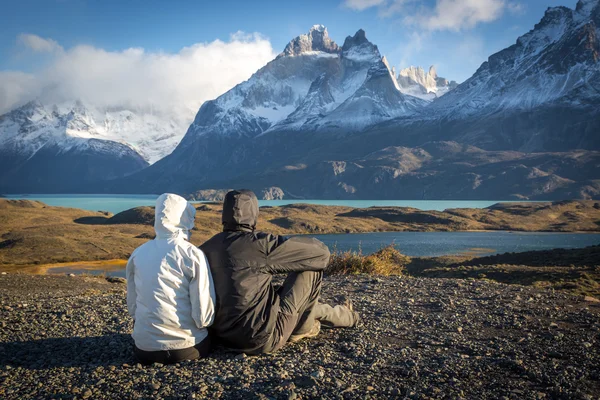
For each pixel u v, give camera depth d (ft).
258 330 13.82
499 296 26.27
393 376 13.33
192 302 13.43
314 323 17.04
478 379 13.11
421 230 472.85
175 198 13.96
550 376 13.16
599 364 14.42
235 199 14.16
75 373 13.70
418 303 24.47
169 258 13.42
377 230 464.65
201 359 14.19
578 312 21.90
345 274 42.14
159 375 13.02
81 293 34.58
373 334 17.95
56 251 216.13
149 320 13.60
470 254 245.86
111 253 221.46
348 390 12.07
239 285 13.61
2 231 294.87
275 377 12.89
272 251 13.97
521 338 17.25
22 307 25.09
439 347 16.31
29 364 14.83
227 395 11.75
